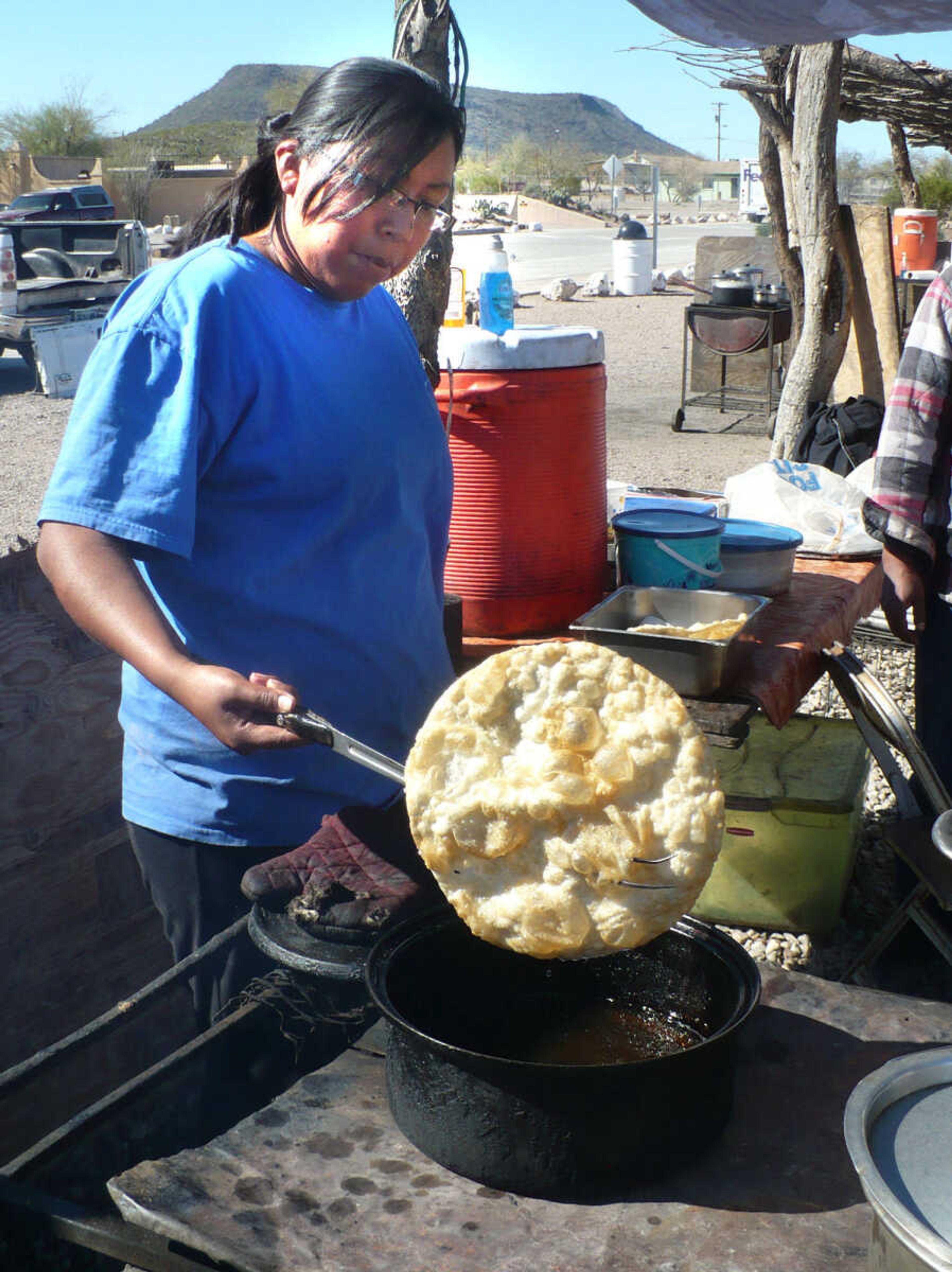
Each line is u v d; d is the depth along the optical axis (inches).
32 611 102.3
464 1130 52.7
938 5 134.3
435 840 56.1
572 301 877.2
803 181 289.1
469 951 62.1
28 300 513.3
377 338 76.8
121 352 66.1
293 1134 57.0
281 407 70.0
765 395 465.1
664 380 550.3
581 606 107.5
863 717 120.0
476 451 100.1
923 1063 45.8
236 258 70.1
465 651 103.7
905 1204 39.1
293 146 67.9
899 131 454.9
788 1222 51.8
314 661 75.1
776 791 142.4
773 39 147.0
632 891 54.3
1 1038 100.3
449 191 71.1
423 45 100.9
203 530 72.0
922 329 113.1
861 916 149.1
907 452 114.0
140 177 1704.0
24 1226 58.8
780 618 110.9
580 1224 51.4
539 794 54.2
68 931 105.2
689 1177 54.4
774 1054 63.4
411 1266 49.2
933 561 115.4
